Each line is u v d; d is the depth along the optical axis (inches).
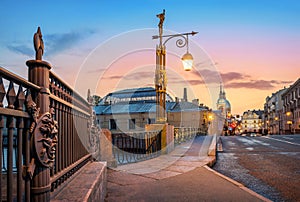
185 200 158.9
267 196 186.9
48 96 91.9
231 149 569.6
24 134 79.4
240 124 5492.1
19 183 73.0
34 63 88.4
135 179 219.3
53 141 92.0
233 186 193.9
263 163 353.1
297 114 2384.4
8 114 64.1
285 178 251.0
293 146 636.1
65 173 116.0
